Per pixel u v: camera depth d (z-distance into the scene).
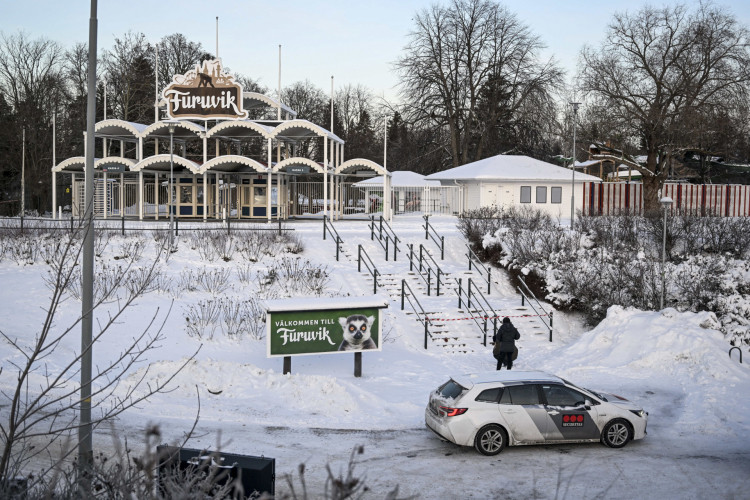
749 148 43.62
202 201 42.34
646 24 41.88
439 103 59.12
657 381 17.47
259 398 15.13
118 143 64.69
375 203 59.66
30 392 14.70
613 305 22.36
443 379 18.42
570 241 28.70
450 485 10.76
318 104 86.75
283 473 10.98
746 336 21.44
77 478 6.20
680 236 28.80
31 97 58.91
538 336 23.77
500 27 57.34
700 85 40.59
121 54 60.97
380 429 13.80
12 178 58.59
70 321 21.06
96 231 30.75
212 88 39.06
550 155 66.06
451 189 51.94
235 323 21.66
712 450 12.68
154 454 5.94
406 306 25.02
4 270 25.44
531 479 11.08
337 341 17.91
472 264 29.67
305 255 29.42
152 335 20.28
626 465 11.82
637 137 45.88
